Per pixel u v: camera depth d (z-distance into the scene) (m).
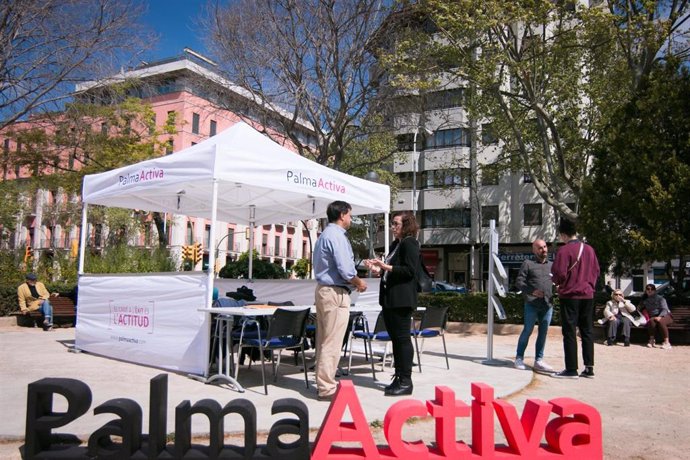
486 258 40.50
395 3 17.23
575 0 14.12
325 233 5.71
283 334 6.11
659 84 13.41
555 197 16.92
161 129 28.70
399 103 19.34
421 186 40.78
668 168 12.87
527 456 3.63
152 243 31.08
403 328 5.93
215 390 6.07
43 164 23.55
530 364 8.73
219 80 19.78
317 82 18.92
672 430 4.98
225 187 9.86
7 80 17.05
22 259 20.56
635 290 33.84
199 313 6.84
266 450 3.50
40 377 6.68
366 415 5.05
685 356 10.27
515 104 19.11
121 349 8.16
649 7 13.70
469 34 14.27
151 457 3.46
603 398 6.32
